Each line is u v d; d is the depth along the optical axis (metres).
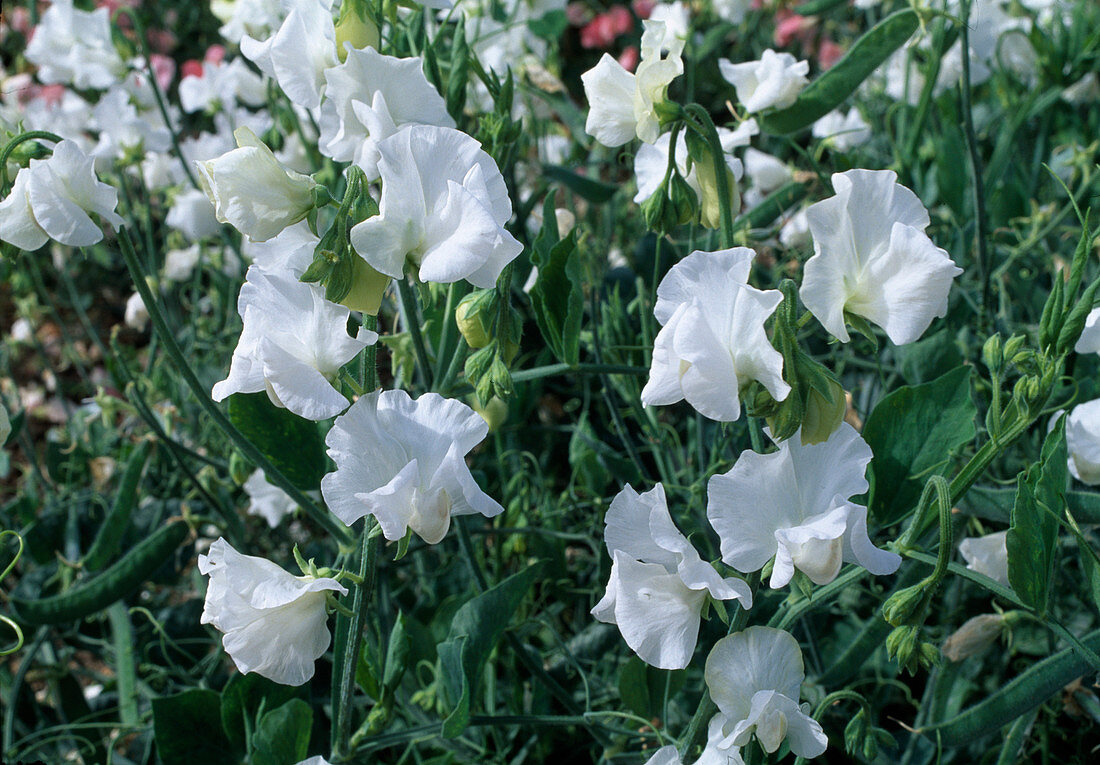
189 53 1.74
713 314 0.40
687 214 0.49
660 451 0.65
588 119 0.50
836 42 1.49
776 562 0.40
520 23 0.85
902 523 0.56
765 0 1.43
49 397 1.29
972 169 0.63
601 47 1.69
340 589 0.43
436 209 0.41
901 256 0.40
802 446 0.41
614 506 0.42
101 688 0.81
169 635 0.77
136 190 1.14
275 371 0.41
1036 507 0.43
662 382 0.40
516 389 0.68
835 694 0.44
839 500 0.40
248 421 0.55
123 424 0.94
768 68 0.59
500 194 0.42
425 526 0.42
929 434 0.50
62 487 0.91
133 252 0.50
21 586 0.75
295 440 0.55
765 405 0.40
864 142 0.93
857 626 0.66
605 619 0.43
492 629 0.53
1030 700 0.50
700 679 0.62
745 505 0.41
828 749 0.61
